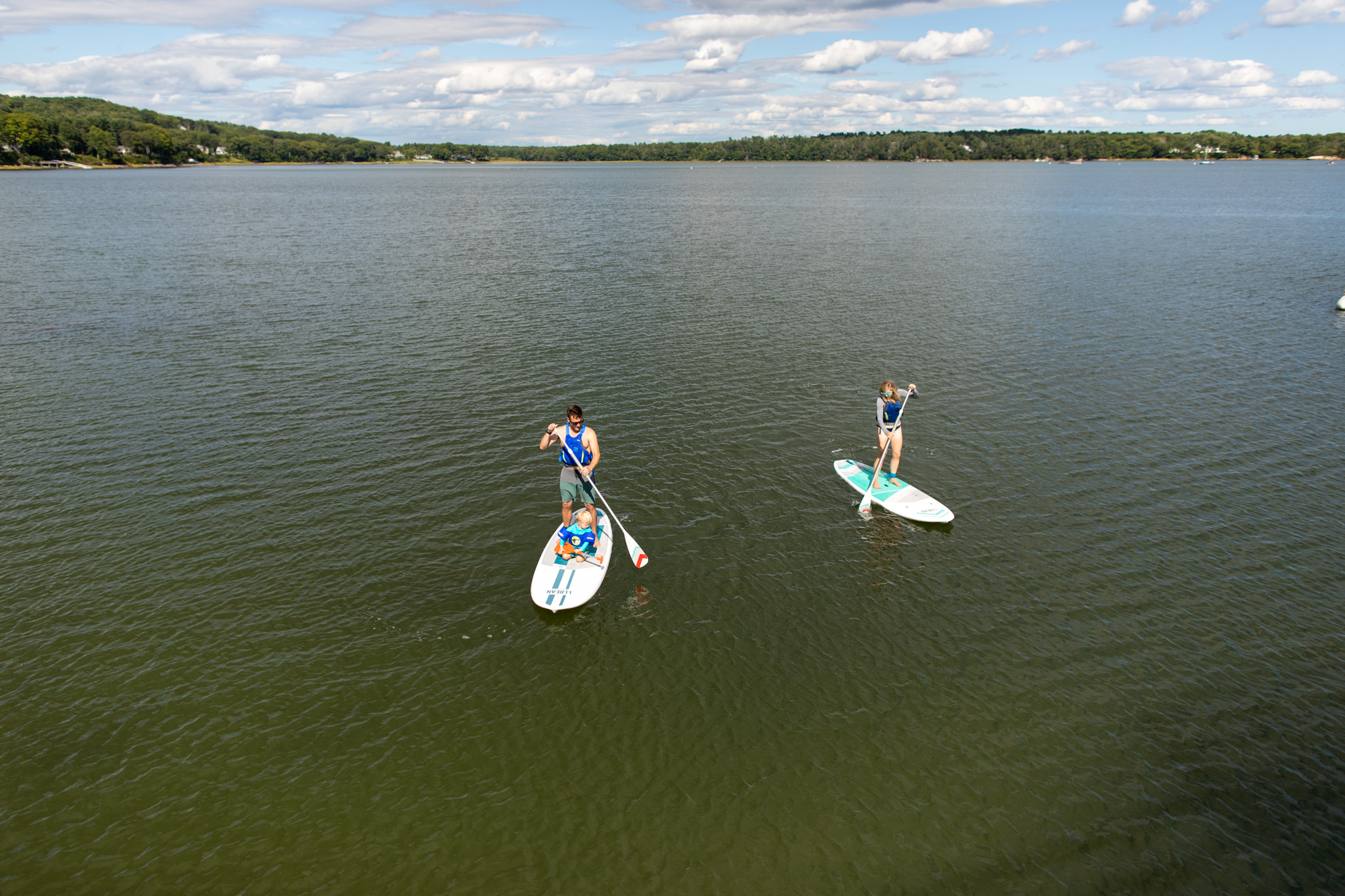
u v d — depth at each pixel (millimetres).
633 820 8602
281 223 64438
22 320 28422
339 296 33406
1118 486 16172
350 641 11391
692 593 12695
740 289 35844
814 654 11281
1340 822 8617
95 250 46219
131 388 21344
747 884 7879
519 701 10320
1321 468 16844
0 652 10953
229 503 15156
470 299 33312
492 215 74062
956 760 9453
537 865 8070
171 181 139000
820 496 15820
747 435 18781
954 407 20562
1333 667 10945
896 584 12938
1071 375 23094
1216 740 9750
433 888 7797
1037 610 12258
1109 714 10164
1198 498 15609
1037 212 75750
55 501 15078
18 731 9625
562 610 12125
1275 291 34906
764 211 79438
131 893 7680
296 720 9898
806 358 24891
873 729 9906
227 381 22047
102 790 8844
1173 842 8398
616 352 25406
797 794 8953
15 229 56406
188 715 9938
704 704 10312
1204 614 12102
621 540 14219
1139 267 41469
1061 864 8133
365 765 9258
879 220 69062
